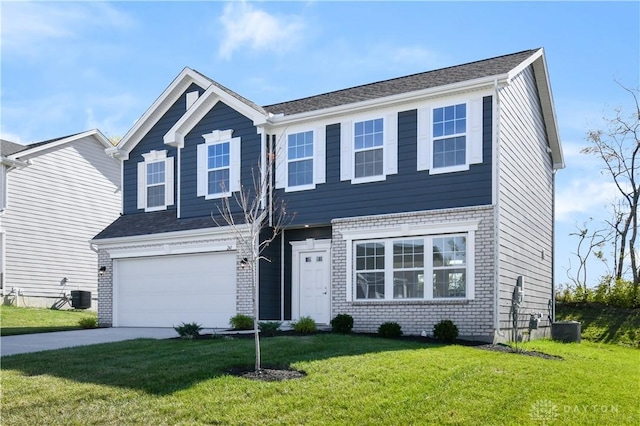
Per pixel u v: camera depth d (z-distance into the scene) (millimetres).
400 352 12062
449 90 16234
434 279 16062
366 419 8094
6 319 23156
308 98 22219
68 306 29969
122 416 8242
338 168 18109
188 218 20797
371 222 17141
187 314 19922
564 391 9828
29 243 28578
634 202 29234
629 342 21797
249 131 19734
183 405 8570
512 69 16250
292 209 18750
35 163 29141
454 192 16094
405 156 16984
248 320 17688
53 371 10523
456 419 8156
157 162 22625
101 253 22156
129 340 14594
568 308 25266
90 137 32250
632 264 28547
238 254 18875
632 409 9102
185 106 22094
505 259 15859
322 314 18469
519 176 17766
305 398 8836
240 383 9484
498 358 12203
